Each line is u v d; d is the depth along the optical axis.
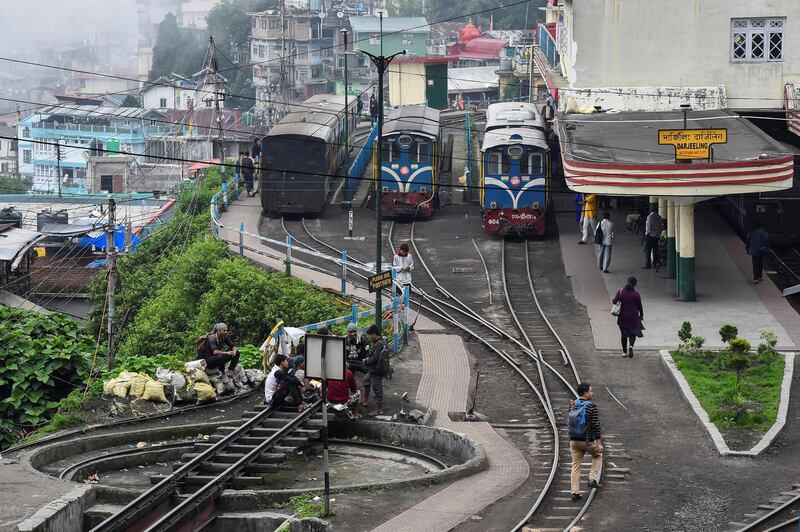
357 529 30.08
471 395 45.66
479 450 36.94
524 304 62.09
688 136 55.59
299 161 84.25
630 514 31.44
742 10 75.94
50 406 44.47
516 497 33.09
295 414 40.31
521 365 50.59
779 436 38.91
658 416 42.38
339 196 93.12
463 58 196.25
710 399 42.72
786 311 57.28
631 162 57.25
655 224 66.12
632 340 51.03
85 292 92.31
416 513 31.23
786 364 46.66
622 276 65.81
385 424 40.38
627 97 77.31
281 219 85.12
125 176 153.62
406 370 48.91
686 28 76.62
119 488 32.53
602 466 35.69
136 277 84.06
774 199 69.88
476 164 104.81
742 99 76.81
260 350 48.91
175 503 32.53
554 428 40.22
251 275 63.31
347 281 65.62
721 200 78.94
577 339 54.81
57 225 99.38
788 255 69.12
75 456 37.12
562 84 85.69
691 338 49.34
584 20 77.38
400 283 56.03
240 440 37.69
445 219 84.50
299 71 199.25
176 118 175.12
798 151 72.12
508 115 82.94
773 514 30.62
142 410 41.38
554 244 75.69
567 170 58.19
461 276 68.50
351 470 36.97
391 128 84.38
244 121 177.12
